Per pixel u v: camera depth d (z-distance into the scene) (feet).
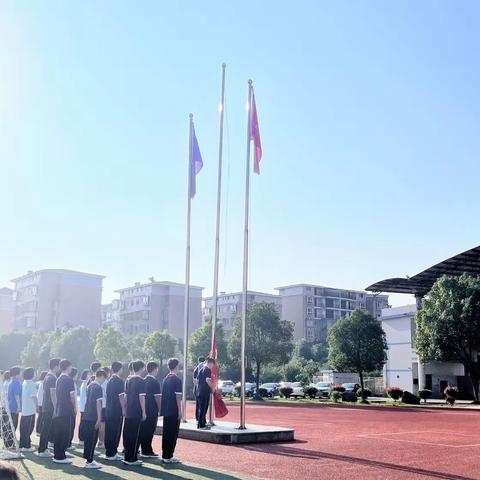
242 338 49.70
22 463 35.04
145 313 298.35
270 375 223.30
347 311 343.26
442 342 120.57
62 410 34.94
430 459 38.63
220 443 45.32
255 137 53.83
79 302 277.44
